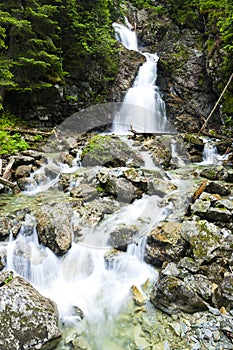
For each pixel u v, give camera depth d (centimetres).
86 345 349
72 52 1080
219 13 1165
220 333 341
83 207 568
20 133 907
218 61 1088
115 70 1279
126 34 1622
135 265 467
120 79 1295
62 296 414
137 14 1819
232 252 423
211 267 413
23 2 891
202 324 354
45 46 931
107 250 483
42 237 474
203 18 1329
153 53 1559
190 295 375
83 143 962
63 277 444
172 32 1523
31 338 328
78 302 407
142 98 1268
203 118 1184
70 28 1057
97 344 351
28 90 930
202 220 486
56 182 709
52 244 463
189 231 459
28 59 827
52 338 337
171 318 374
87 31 1071
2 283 399
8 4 848
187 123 1188
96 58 1196
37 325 338
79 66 1109
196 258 424
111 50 1195
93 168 735
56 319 360
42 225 483
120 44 1435
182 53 1355
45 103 1008
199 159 938
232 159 887
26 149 838
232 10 1037
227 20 950
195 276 405
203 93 1239
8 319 336
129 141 920
